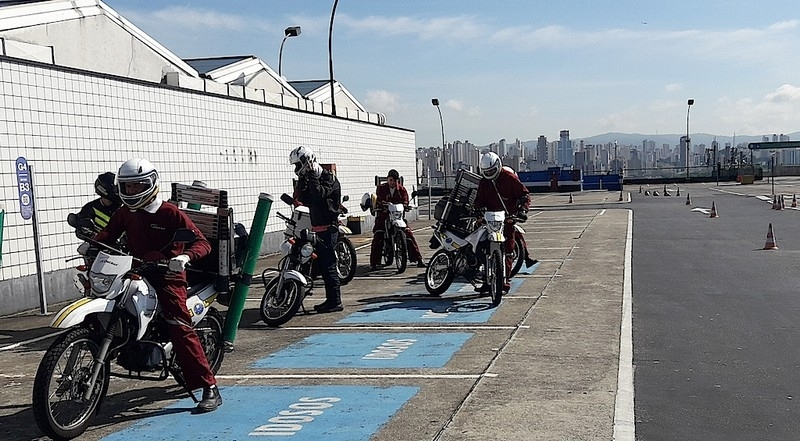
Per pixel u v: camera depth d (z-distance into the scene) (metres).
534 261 14.33
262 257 18.06
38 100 11.45
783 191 47.25
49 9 16.81
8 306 10.84
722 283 12.49
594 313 10.01
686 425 5.76
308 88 35.53
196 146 15.80
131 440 5.51
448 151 65.19
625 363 7.46
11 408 6.43
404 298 11.62
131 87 13.69
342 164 24.34
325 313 10.53
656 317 9.83
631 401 6.25
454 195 11.34
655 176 74.31
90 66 17.78
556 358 7.66
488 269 10.74
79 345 5.57
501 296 10.72
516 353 7.89
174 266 5.79
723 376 7.10
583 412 5.94
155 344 5.89
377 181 26.20
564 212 33.19
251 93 20.16
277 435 5.54
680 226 23.84
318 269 10.80
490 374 7.08
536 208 37.72
